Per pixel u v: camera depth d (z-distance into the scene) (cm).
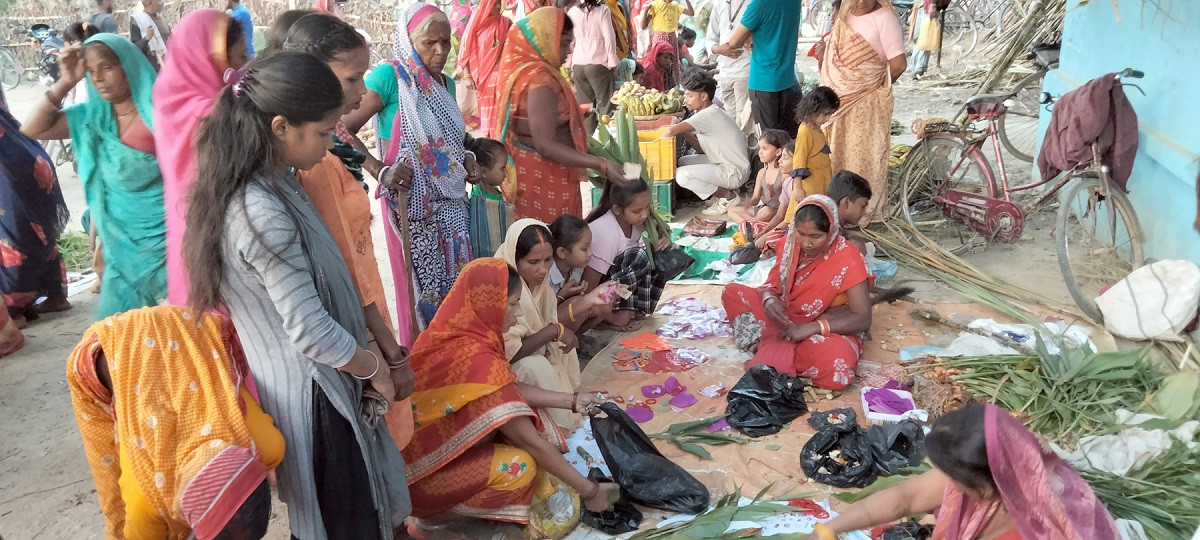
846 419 350
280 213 221
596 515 314
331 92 219
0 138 485
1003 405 375
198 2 1386
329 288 241
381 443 269
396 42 387
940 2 1169
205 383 236
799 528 302
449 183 399
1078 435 349
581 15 864
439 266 406
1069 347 420
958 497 213
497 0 478
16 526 332
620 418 332
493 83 488
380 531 263
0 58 1297
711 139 675
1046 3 990
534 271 368
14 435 397
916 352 434
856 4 605
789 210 555
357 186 278
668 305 511
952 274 534
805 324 411
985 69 1186
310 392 240
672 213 681
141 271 361
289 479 251
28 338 503
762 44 690
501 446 305
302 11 299
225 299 230
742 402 378
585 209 736
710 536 293
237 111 217
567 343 390
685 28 1142
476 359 302
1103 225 552
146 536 250
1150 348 425
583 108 717
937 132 614
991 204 567
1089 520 197
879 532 294
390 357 271
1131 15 534
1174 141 467
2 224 499
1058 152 488
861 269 406
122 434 235
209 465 228
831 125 628
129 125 343
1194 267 431
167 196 262
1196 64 443
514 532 312
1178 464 316
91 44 327
